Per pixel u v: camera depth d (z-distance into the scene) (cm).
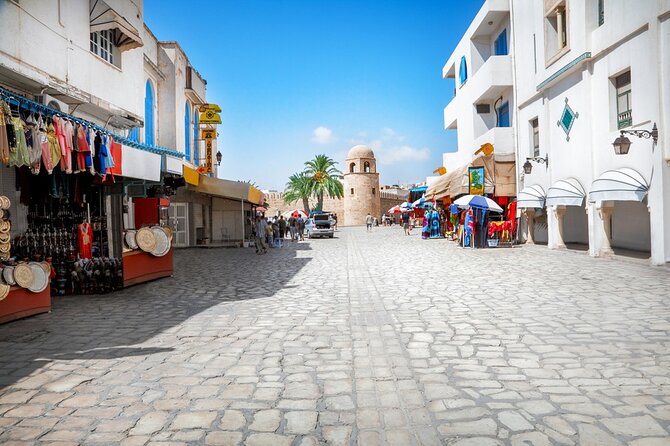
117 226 1131
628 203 1524
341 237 3528
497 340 545
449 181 2341
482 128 2466
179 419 349
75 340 581
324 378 430
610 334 556
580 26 1466
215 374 446
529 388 395
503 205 2184
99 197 1079
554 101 1708
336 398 383
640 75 1223
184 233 2400
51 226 958
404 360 477
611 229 1623
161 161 1089
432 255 1681
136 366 474
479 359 477
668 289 834
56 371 462
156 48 1898
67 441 318
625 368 439
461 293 866
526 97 1942
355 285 1009
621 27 1282
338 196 6562
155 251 1115
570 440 305
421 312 711
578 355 481
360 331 602
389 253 1852
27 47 902
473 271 1179
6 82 902
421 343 541
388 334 583
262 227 2003
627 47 1272
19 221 955
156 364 479
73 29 1066
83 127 741
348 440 313
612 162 1354
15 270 693
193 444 311
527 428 323
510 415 344
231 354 510
